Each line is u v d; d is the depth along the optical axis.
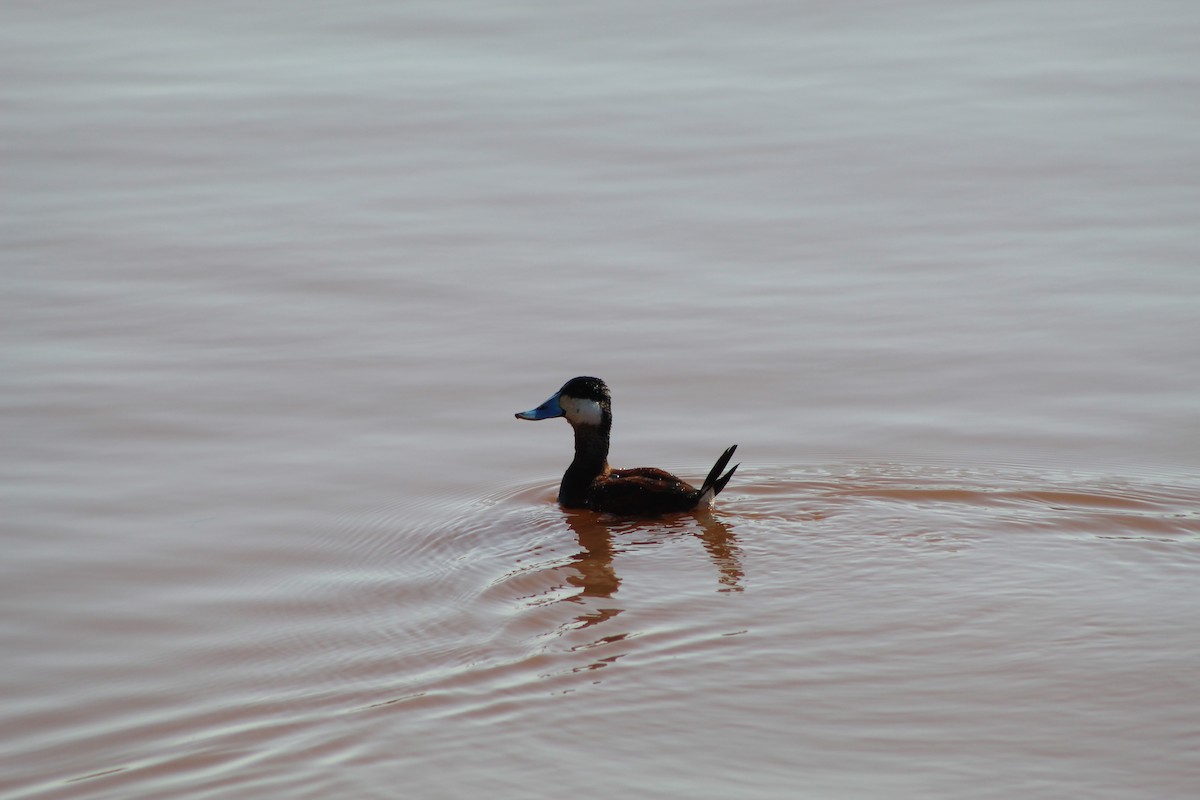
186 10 35.44
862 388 17.59
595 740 10.15
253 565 13.51
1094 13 33.81
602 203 24.28
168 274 21.45
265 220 23.66
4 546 13.80
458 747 10.10
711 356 18.62
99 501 14.80
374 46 32.66
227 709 10.84
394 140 27.36
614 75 30.53
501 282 21.20
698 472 15.61
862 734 10.16
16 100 29.53
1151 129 26.78
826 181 25.03
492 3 35.34
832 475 15.33
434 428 16.84
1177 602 12.16
